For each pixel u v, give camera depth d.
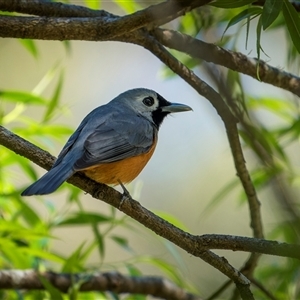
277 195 10.70
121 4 11.98
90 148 9.01
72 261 10.31
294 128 11.80
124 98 11.50
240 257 15.04
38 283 10.73
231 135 10.47
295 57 11.10
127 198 8.50
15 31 9.12
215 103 10.44
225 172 16.64
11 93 11.05
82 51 17.44
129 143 9.73
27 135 11.31
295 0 10.02
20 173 14.04
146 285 11.93
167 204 16.39
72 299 10.27
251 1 8.53
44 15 10.26
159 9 8.99
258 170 11.73
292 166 11.92
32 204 14.34
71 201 11.09
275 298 10.60
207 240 8.19
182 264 11.09
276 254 7.91
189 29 12.78
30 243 10.91
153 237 12.32
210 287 13.82
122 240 11.17
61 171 8.20
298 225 9.77
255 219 10.58
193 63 12.24
